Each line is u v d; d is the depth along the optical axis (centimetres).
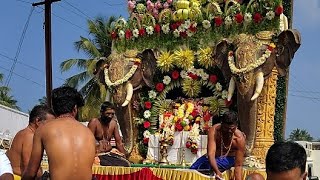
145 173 697
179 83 988
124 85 998
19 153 539
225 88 944
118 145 844
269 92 887
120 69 1009
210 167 669
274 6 863
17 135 549
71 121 438
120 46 1060
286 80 990
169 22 991
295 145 254
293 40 836
